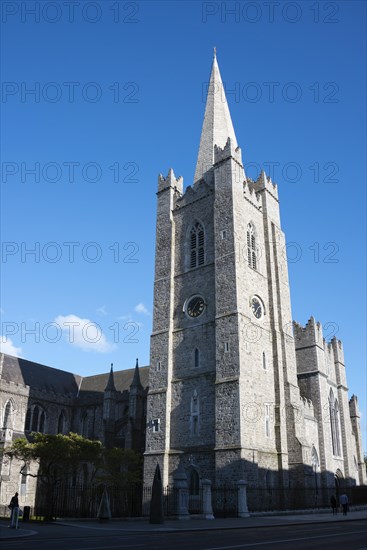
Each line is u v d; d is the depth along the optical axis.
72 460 52.66
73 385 85.88
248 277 57.03
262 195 65.50
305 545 18.02
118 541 21.72
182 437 52.12
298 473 51.94
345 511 44.66
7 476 60.12
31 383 76.69
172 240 63.47
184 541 21.28
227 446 47.03
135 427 66.69
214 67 76.12
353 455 71.31
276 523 33.88
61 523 37.81
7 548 18.47
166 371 56.12
